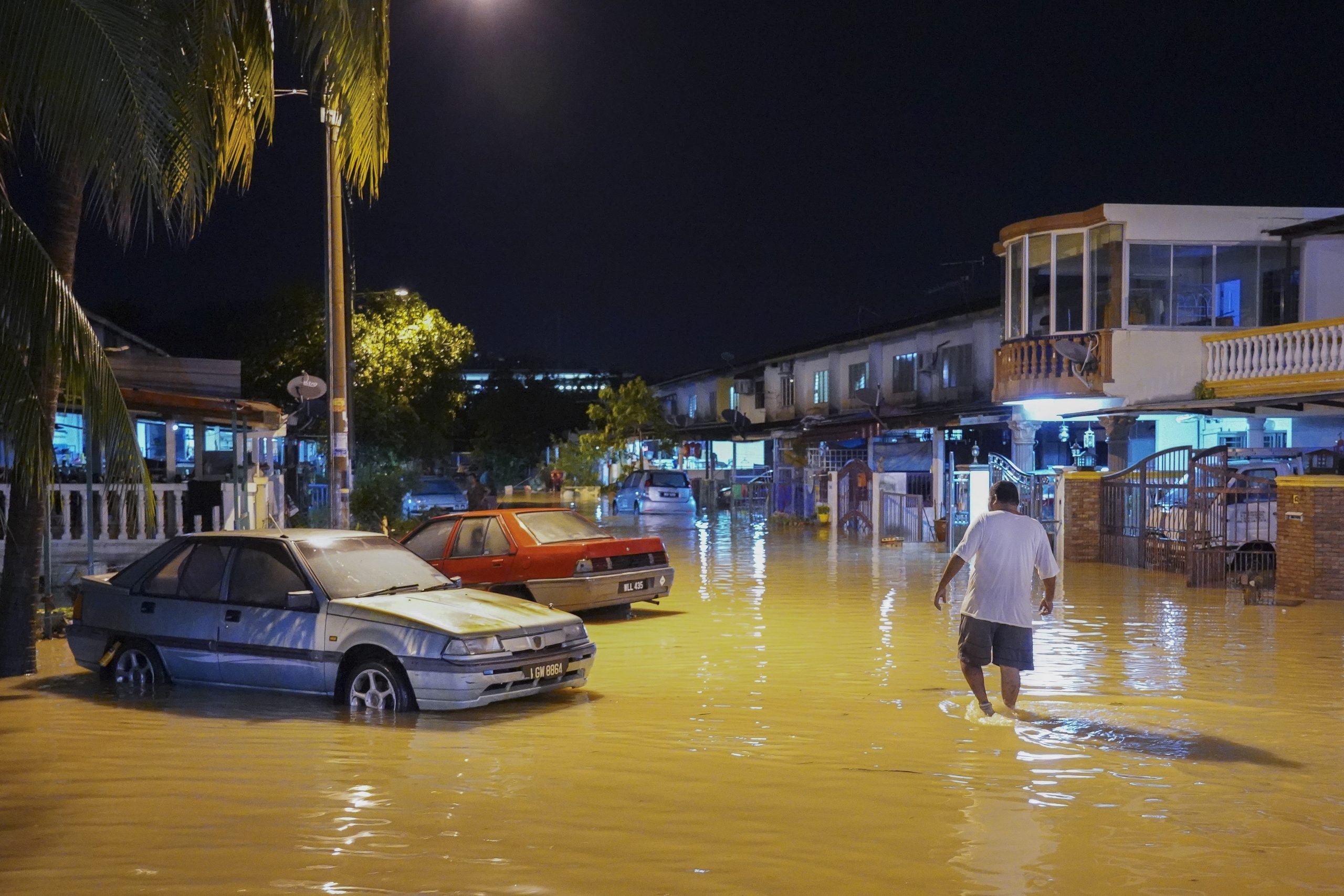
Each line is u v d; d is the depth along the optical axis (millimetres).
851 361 43188
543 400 72438
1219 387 23766
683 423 60906
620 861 4855
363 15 10969
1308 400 18625
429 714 8109
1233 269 24359
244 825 5359
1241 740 7227
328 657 8430
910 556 21969
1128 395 24328
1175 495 18844
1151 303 24391
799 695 8789
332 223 17469
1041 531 8172
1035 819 5504
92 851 4969
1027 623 8109
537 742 7176
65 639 12648
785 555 22234
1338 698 8617
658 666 10211
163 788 6035
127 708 8391
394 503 24922
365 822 5410
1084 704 8398
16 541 10602
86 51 7730
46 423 8844
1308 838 5258
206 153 9977
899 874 4727
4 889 4512
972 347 35344
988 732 7484
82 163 8359
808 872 4742
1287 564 15305
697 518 36156
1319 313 24172
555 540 13422
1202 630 12203
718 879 4648
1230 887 4625
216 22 9672
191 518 16078
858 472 28484
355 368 34875
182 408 16500
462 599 9000
